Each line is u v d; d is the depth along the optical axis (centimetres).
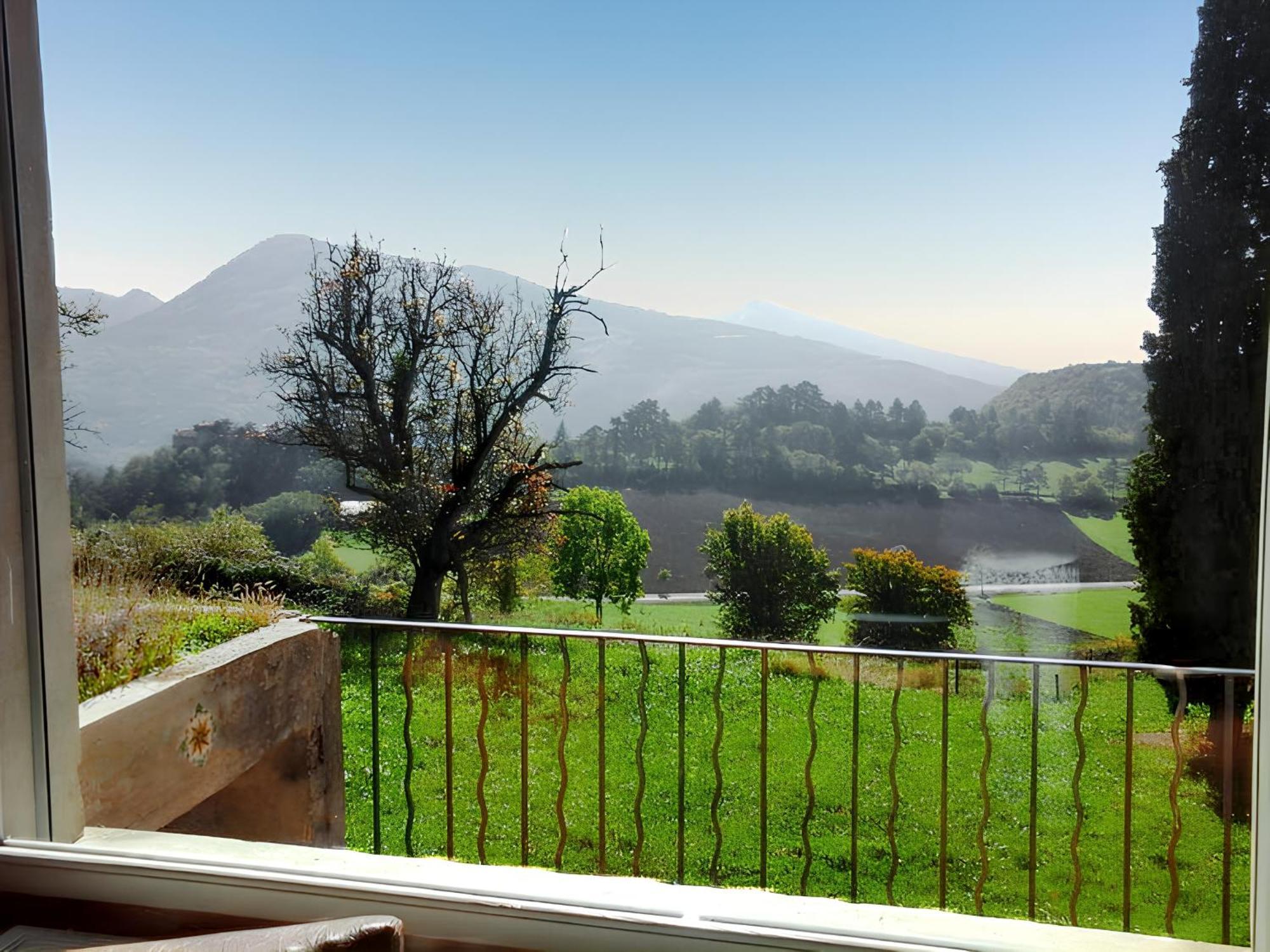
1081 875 221
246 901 127
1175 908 208
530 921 119
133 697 238
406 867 137
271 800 257
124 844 153
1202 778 204
